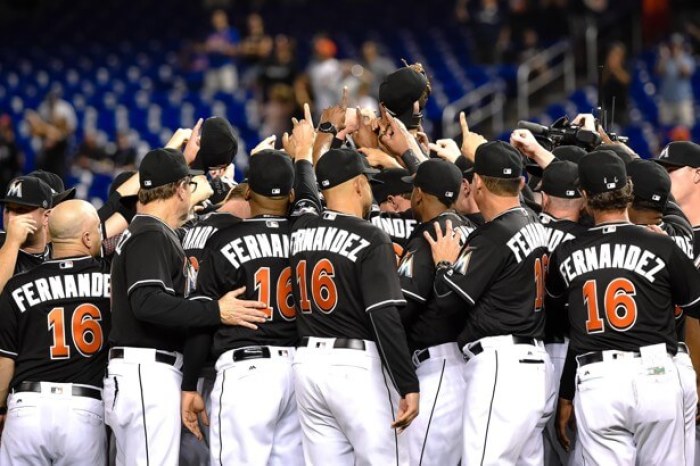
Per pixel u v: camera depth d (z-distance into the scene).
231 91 50.72
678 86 43.06
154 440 13.57
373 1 62.19
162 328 13.78
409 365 12.95
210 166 15.63
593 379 13.31
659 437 13.29
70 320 14.10
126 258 13.51
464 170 15.92
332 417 13.45
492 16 49.56
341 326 13.28
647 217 14.50
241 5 63.72
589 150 16.61
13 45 62.41
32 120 42.00
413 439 14.05
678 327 14.69
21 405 13.98
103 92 53.59
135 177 16.36
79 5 65.94
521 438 13.35
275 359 13.76
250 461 13.50
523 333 13.53
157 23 63.03
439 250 13.60
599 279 13.38
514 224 13.55
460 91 47.00
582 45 46.75
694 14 49.66
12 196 14.97
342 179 13.63
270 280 13.81
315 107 42.81
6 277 14.56
